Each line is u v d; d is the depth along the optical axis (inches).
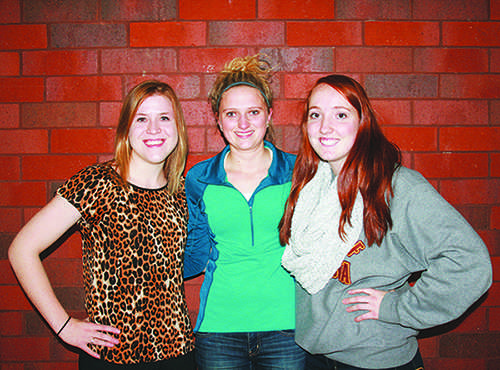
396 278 49.1
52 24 76.0
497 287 78.7
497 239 78.4
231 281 59.9
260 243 60.1
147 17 75.9
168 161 60.9
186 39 76.0
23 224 77.4
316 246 51.0
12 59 76.4
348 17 76.5
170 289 54.6
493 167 78.1
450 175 78.0
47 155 77.2
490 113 77.8
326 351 52.0
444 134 77.7
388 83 77.1
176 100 58.8
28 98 76.6
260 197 60.1
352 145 51.2
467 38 77.2
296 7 76.0
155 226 54.1
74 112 76.8
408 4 76.6
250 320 59.5
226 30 76.0
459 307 44.2
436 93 77.4
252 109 59.4
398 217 47.0
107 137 76.9
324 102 50.9
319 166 57.3
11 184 77.2
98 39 76.0
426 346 79.7
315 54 76.5
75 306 78.4
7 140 77.0
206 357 61.2
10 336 78.7
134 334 51.4
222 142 77.2
